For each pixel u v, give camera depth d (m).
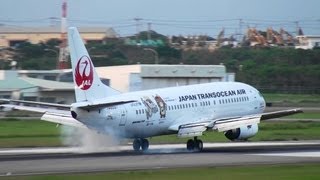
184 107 178.38
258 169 124.12
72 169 124.81
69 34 162.25
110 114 160.88
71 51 162.38
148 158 146.75
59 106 158.12
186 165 132.38
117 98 164.88
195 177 112.25
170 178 110.81
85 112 157.12
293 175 115.12
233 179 110.19
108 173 117.19
